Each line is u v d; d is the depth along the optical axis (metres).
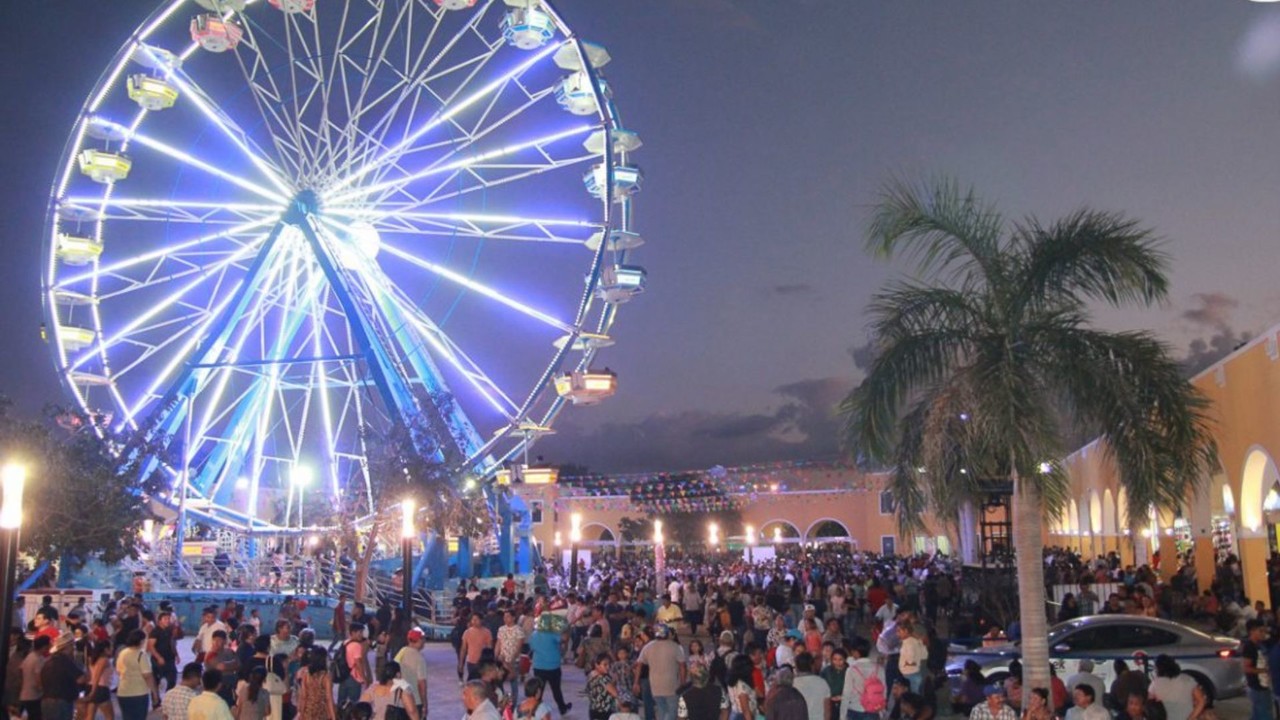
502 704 12.69
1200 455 14.44
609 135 32.84
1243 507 23.70
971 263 14.44
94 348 34.22
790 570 42.31
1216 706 16.58
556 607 24.89
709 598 26.17
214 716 11.12
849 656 13.80
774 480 75.31
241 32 32.75
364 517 32.78
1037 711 11.23
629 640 17.53
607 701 14.05
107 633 19.00
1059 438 13.30
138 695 14.42
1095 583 29.23
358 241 34.25
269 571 34.38
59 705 13.80
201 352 33.97
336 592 32.69
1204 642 16.83
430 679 23.30
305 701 12.84
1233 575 24.64
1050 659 16.77
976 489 15.36
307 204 33.69
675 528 79.25
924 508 14.98
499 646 18.00
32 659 14.26
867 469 15.99
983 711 11.54
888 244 14.67
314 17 33.78
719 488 71.38
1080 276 14.15
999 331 14.19
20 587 29.36
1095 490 41.34
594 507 78.06
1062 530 53.03
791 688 11.56
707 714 12.32
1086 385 13.49
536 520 77.75
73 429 28.55
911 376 14.17
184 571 34.25
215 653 14.92
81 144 33.41
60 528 25.88
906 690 12.82
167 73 33.31
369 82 33.91
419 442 32.25
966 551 36.22
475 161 33.56
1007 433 13.12
